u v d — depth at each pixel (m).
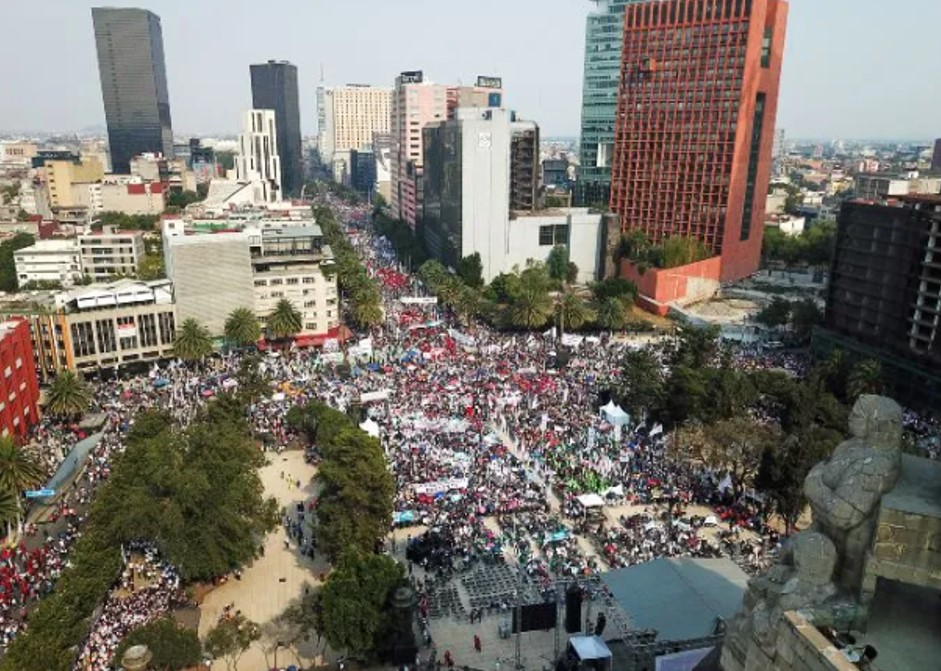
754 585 34.28
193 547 85.12
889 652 29.19
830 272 171.00
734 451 108.50
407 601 72.81
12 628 78.19
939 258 141.25
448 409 135.88
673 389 128.12
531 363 166.88
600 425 130.75
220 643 70.12
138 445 102.94
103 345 162.88
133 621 79.44
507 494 106.00
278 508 104.25
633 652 60.81
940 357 141.62
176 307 171.00
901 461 32.59
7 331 130.00
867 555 30.14
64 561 90.75
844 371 149.75
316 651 78.00
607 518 101.00
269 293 184.75
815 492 32.31
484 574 88.50
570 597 76.56
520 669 73.56
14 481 101.00
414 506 102.38
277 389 148.00
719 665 39.91
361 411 131.00
